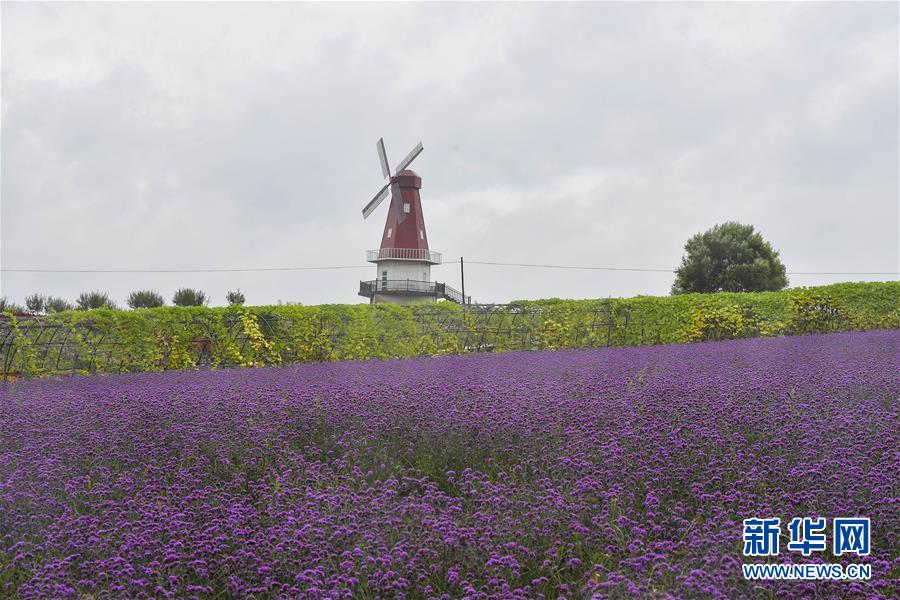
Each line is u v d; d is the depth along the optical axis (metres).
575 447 8.27
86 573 5.88
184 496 7.72
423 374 16.45
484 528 6.36
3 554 6.22
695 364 16.36
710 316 28.20
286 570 5.94
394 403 10.83
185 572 5.95
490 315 28.98
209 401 11.70
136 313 22.70
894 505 6.27
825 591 5.31
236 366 23.47
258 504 7.50
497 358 21.08
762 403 10.19
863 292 28.16
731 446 8.08
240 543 6.33
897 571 5.71
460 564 5.99
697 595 5.05
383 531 6.44
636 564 5.50
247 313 24.00
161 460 9.02
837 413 9.23
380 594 5.59
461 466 8.80
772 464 7.48
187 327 23.31
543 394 11.54
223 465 8.70
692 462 7.86
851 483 6.75
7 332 21.55
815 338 21.97
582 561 5.96
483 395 11.53
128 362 22.45
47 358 21.89
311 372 18.00
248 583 5.76
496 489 7.25
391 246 69.88
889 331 23.45
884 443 7.93
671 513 6.70
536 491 7.38
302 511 6.80
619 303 28.88
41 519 6.89
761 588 5.23
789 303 28.52
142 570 5.88
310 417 10.22
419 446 9.18
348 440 9.32
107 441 9.35
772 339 23.03
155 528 6.48
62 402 12.46
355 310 25.88
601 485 7.16
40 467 8.05
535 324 28.97
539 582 5.73
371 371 17.75
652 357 18.70
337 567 5.93
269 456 9.00
